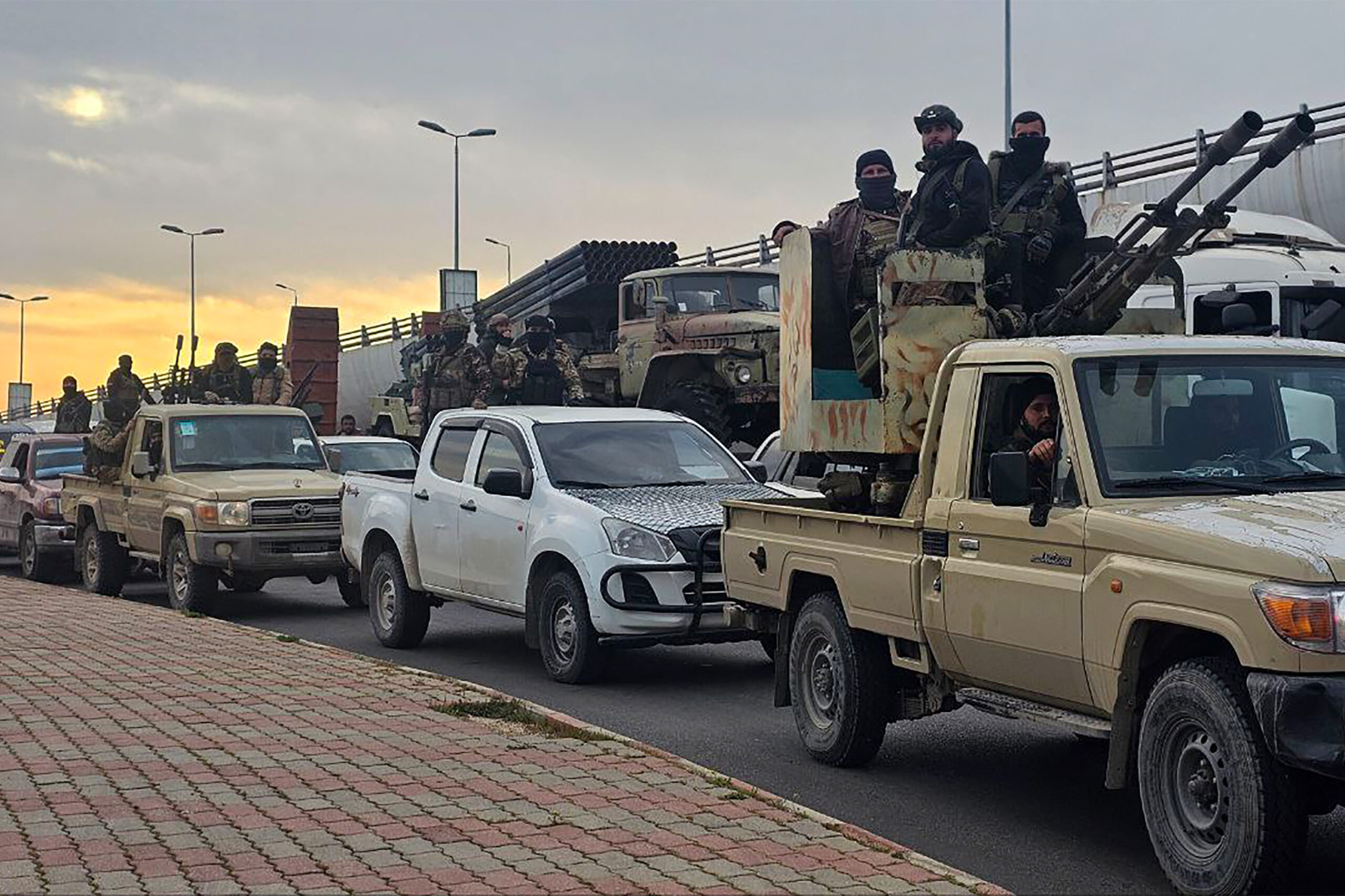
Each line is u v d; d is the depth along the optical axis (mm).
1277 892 5578
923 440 7789
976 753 8789
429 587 13148
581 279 24875
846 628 8211
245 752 8125
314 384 36969
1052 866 6512
